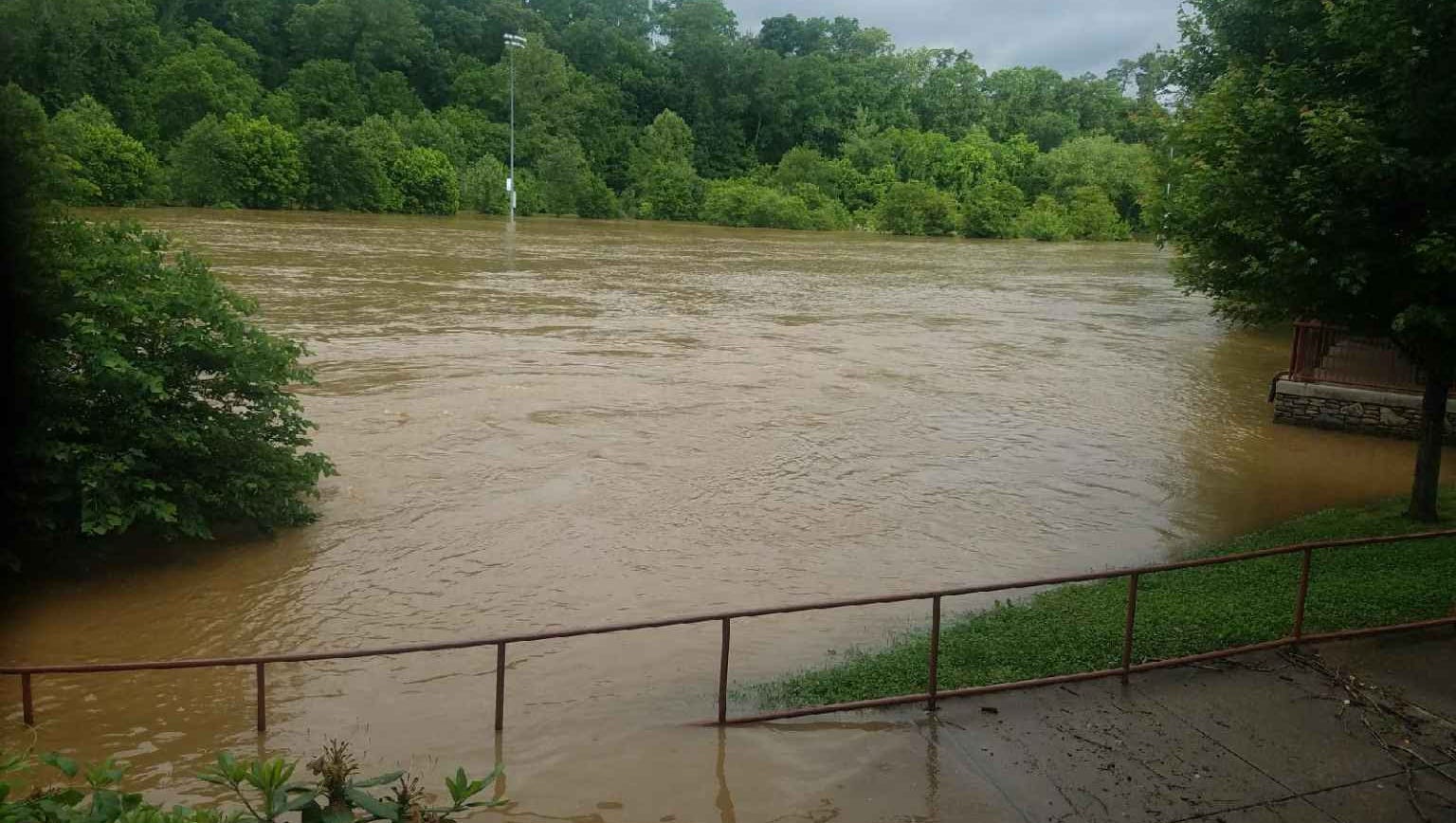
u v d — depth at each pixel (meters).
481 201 78.25
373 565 9.45
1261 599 8.45
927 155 102.62
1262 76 10.34
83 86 65.62
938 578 9.68
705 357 20.81
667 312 27.39
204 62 75.19
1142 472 14.01
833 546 10.44
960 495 12.46
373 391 16.31
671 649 7.86
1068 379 20.78
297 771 5.86
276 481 10.19
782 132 113.69
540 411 15.59
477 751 6.12
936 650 6.45
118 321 9.41
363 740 6.29
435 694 6.98
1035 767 5.79
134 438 9.31
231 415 10.20
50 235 8.92
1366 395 16.69
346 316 23.66
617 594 8.97
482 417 15.00
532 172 89.62
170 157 62.34
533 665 7.50
